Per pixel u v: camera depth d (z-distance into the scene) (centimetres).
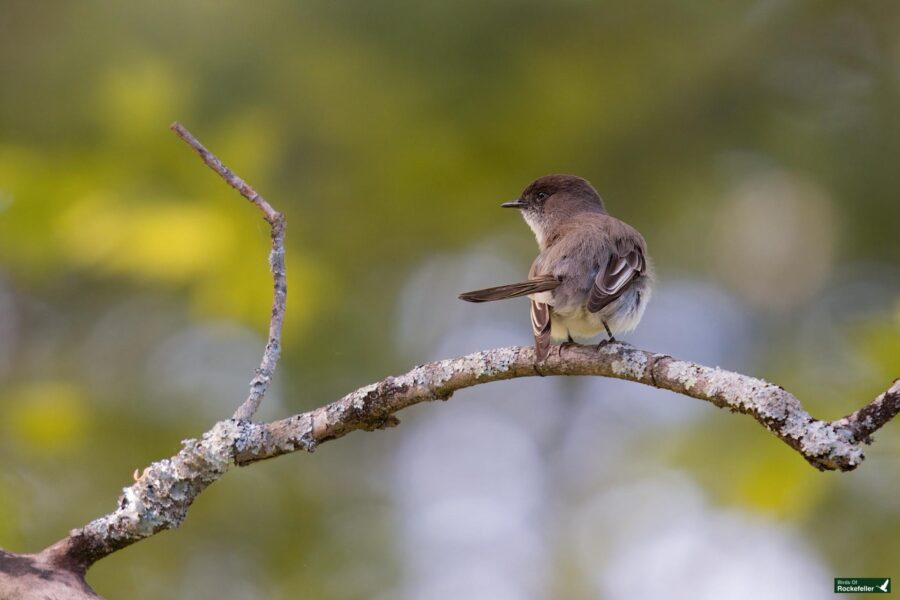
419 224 1412
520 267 1530
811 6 1368
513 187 1373
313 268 1138
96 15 1302
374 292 1412
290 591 1275
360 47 1277
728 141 1373
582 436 1545
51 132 1283
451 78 1293
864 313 1145
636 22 1345
